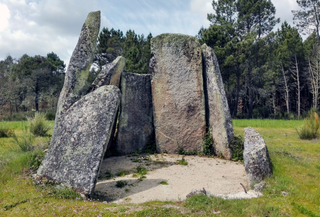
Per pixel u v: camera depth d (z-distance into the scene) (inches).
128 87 330.0
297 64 1194.0
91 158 195.3
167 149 328.5
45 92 1558.8
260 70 1094.4
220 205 177.0
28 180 201.5
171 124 327.9
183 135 326.3
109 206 173.3
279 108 1339.8
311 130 418.6
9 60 2105.1
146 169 263.9
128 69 860.6
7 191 184.4
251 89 1194.0
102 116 207.0
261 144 237.5
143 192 207.0
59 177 194.2
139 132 337.7
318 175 241.8
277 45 1218.6
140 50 1056.2
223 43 996.6
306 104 1321.4
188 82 326.0
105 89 217.9
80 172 192.2
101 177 239.3
